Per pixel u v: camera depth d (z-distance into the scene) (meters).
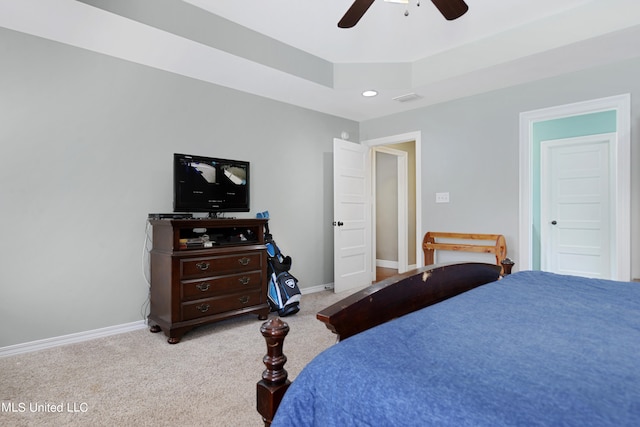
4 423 1.69
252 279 3.22
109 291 2.91
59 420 1.72
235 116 3.71
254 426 1.67
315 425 0.78
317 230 4.51
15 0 2.15
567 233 4.86
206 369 2.27
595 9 2.62
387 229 6.30
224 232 3.47
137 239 3.06
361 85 3.68
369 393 0.72
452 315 1.11
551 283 1.61
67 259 2.73
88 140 2.82
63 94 2.71
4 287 2.48
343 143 4.49
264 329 0.98
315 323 3.19
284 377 0.98
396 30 3.04
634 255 2.92
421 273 1.42
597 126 4.58
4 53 2.48
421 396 0.67
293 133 4.24
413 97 3.96
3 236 2.48
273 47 3.18
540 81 3.44
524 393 0.64
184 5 2.64
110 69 2.92
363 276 4.78
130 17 2.38
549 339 0.92
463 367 0.75
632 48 2.80
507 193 3.65
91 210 2.83
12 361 2.38
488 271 1.90
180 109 3.31
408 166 6.15
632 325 1.03
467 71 3.28
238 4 2.67
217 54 2.90
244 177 3.50
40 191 2.62
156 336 2.87
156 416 1.75
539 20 2.87
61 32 2.55
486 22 2.92
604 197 4.57
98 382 2.09
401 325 1.01
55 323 2.67
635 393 0.63
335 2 2.64
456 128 4.03
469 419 0.60
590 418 0.57
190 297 2.81
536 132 5.05
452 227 4.06
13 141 2.52
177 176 3.02
